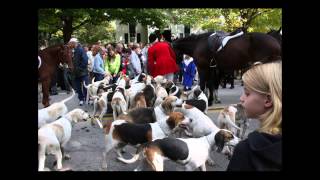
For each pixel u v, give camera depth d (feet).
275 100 4.80
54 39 75.20
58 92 48.42
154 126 18.07
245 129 23.06
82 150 21.71
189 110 20.47
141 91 29.71
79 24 69.97
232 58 32.24
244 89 5.19
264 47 30.91
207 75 33.83
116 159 19.33
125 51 50.55
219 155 20.84
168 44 36.19
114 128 18.13
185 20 65.31
